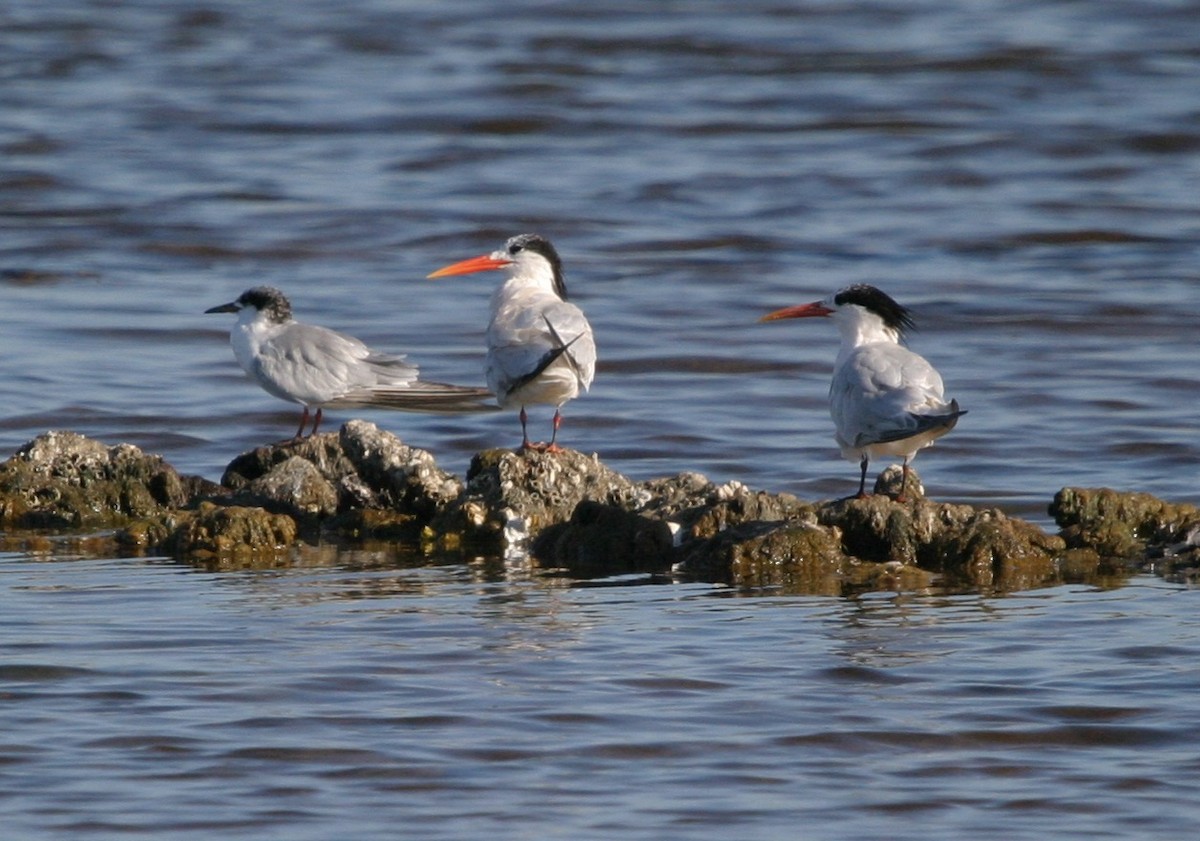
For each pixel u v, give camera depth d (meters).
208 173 31.31
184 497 14.81
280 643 10.98
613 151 33.50
